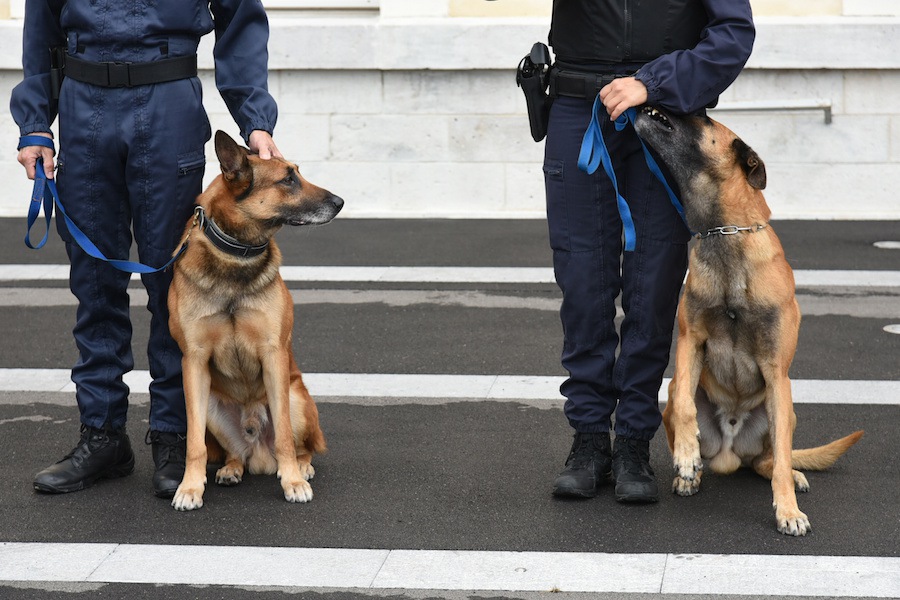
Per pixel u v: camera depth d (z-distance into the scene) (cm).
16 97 501
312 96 1212
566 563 425
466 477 520
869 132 1157
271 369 497
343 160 1226
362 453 556
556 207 493
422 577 414
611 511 477
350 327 800
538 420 601
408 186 1226
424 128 1209
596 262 491
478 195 1220
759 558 426
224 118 1220
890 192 1170
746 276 464
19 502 493
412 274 956
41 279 947
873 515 467
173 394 519
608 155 472
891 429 578
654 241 484
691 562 423
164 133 487
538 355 726
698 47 453
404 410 622
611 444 542
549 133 493
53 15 500
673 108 456
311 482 517
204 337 489
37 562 430
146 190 492
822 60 1137
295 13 1224
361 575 416
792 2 1155
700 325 481
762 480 519
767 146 1173
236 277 484
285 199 486
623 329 496
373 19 1200
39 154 500
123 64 482
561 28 485
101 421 519
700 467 472
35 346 758
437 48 1177
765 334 468
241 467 527
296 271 972
